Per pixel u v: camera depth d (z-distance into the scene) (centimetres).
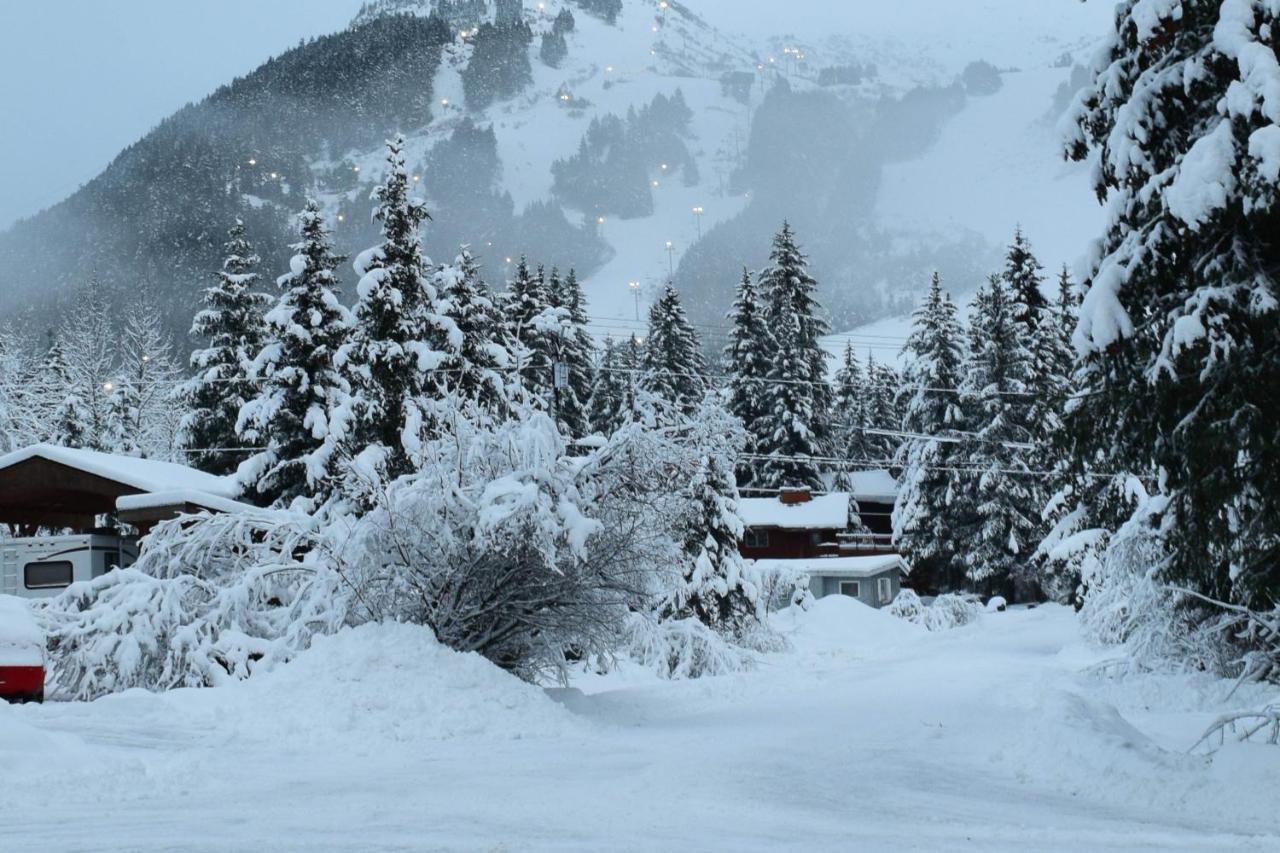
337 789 1073
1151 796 1074
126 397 6950
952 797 1082
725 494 3688
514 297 6091
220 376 4662
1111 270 1432
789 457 5872
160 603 2081
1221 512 1395
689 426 2023
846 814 973
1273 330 1299
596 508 1900
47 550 2967
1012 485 6009
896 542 6762
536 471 1827
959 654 3391
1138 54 1474
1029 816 988
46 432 6166
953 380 6662
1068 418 1523
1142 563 2119
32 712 1639
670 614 3531
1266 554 1425
